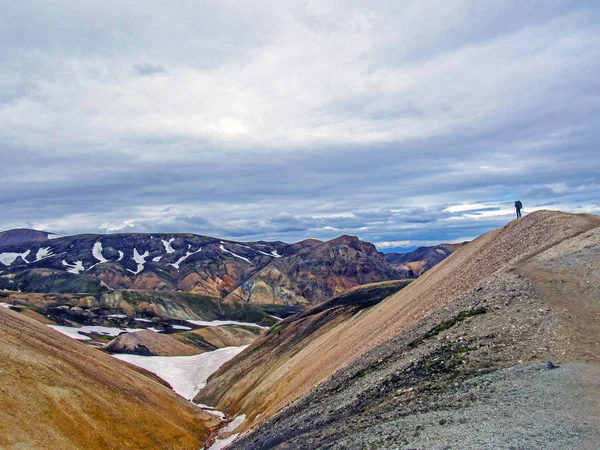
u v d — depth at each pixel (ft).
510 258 125.70
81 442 126.00
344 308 285.64
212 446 163.12
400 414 59.82
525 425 44.14
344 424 69.62
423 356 76.54
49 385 142.00
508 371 59.31
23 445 112.68
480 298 92.32
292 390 158.30
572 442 39.32
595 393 47.98
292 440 81.10
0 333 163.02
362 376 94.48
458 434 45.93
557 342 63.77
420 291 166.71
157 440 152.25
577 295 78.64
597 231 112.16
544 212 152.25
